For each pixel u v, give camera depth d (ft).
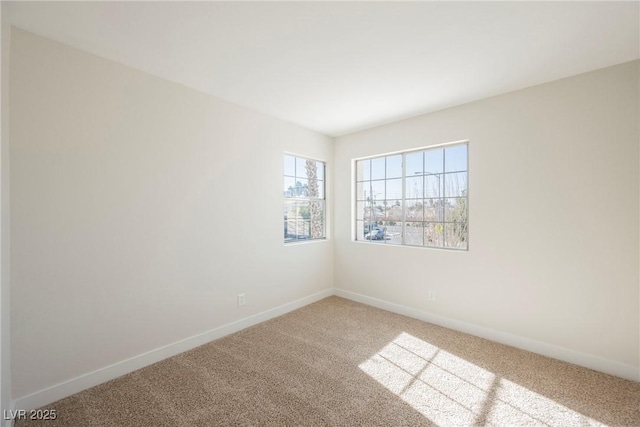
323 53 6.70
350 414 5.87
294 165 12.35
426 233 10.96
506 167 8.77
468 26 5.69
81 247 6.53
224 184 9.43
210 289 9.07
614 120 7.13
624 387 6.68
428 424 5.62
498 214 8.95
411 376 7.16
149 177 7.64
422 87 8.43
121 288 7.17
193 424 5.61
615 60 6.91
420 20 5.51
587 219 7.50
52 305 6.16
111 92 6.96
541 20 5.48
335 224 13.88
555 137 7.95
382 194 12.37
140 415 5.84
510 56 6.77
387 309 11.86
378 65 7.22
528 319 8.45
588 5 5.08
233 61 7.05
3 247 4.92
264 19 5.49
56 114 6.17
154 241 7.77
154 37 6.07
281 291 11.44
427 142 10.54
